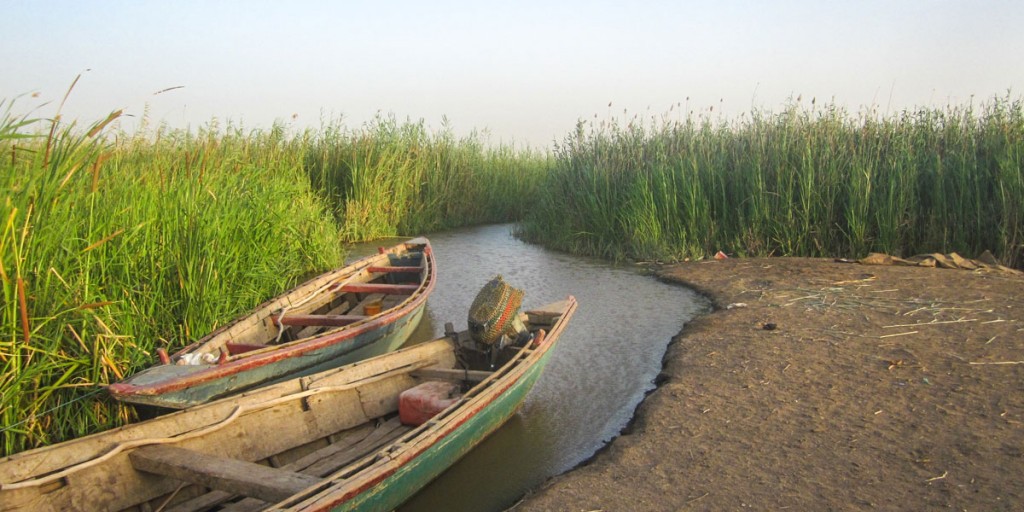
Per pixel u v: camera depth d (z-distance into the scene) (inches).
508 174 1059.9
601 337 374.3
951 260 495.5
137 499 184.9
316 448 229.5
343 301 409.4
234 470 177.6
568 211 711.1
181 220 319.3
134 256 288.0
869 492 190.5
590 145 732.7
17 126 208.5
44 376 222.4
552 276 552.1
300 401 228.2
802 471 204.7
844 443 221.1
